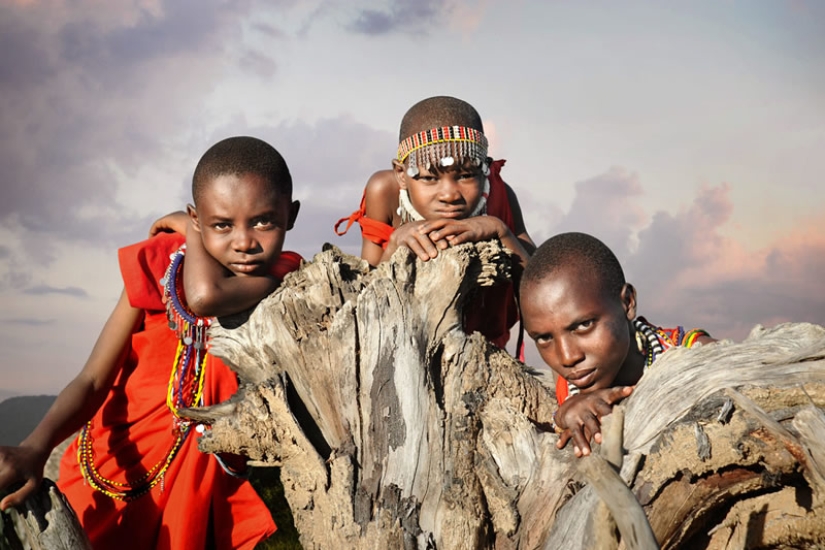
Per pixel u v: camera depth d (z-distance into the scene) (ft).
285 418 12.53
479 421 12.87
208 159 13.14
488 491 12.15
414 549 11.81
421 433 12.41
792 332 12.54
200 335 14.25
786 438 10.87
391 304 12.84
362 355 12.69
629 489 10.38
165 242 14.67
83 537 13.42
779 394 11.45
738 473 11.38
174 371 14.42
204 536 14.70
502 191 16.97
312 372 13.00
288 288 13.21
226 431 12.73
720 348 12.17
